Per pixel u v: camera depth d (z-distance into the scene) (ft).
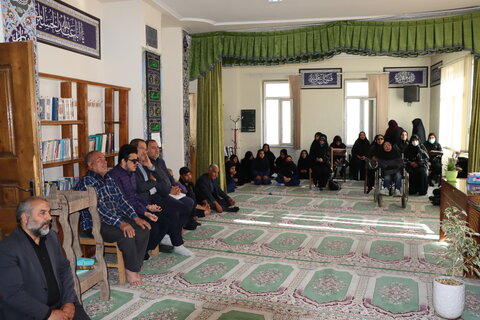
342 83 35.37
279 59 22.95
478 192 12.53
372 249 14.65
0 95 10.20
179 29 22.44
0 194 10.48
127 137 17.58
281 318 9.65
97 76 17.75
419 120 33.63
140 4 17.83
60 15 15.21
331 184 27.12
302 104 36.17
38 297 7.22
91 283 10.25
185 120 23.29
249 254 14.17
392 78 34.99
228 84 36.83
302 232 16.89
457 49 20.26
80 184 11.58
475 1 18.47
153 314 9.89
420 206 21.88
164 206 13.84
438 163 28.63
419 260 13.50
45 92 14.25
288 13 20.29
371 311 9.97
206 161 24.53
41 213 7.27
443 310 9.51
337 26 21.35
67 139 14.16
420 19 20.70
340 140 33.88
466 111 25.99
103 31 18.15
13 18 11.14
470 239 9.60
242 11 19.92
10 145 10.28
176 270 12.71
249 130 37.14
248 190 27.53
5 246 7.04
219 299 10.68
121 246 11.29
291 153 36.78
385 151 22.48
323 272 12.48
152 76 18.88
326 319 9.60
